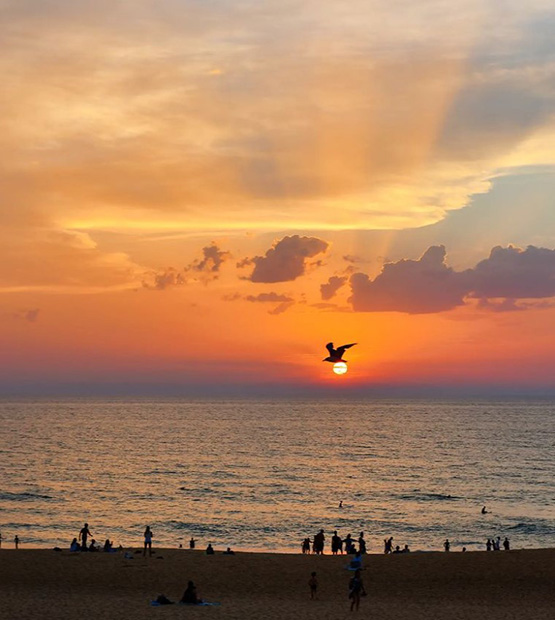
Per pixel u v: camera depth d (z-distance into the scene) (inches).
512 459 7180.1
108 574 2098.9
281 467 6358.3
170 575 2097.7
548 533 3622.0
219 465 6491.1
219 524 3727.9
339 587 1982.0
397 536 3511.3
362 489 5044.3
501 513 4158.5
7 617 1592.0
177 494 4744.1
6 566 2181.3
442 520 3927.2
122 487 5064.0
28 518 3853.3
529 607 1766.7
